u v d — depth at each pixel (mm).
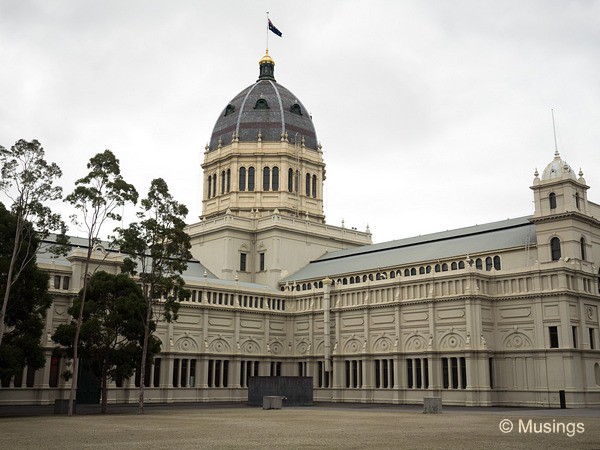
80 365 82688
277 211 114188
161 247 67750
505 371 81375
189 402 90438
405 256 97938
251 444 31422
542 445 30531
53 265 82500
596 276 82312
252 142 121812
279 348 104000
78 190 62188
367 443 31719
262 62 136500
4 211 61062
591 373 78375
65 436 36406
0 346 56594
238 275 113125
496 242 88812
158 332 90250
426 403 60000
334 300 99438
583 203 83375
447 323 83875
